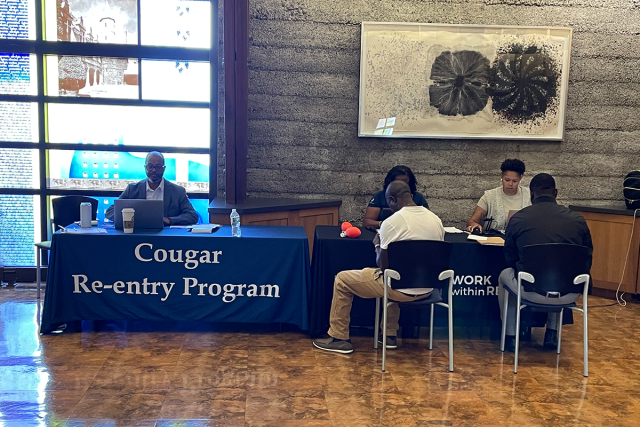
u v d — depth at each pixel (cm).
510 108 557
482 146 565
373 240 367
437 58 547
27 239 553
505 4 550
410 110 553
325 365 352
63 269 390
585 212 550
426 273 339
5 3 525
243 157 514
